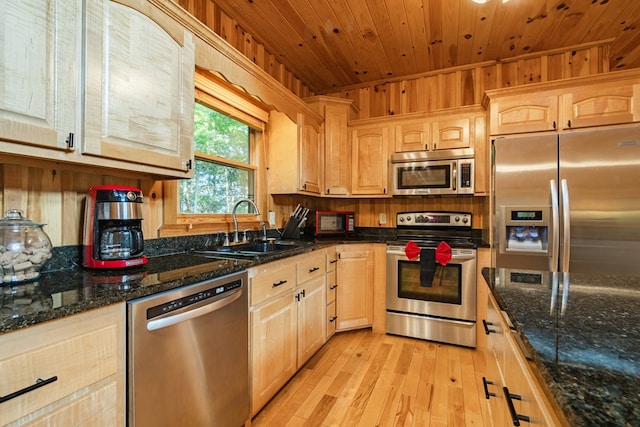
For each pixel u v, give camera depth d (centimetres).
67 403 81
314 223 346
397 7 215
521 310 81
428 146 294
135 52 124
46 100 97
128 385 96
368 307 283
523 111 234
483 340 244
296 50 273
